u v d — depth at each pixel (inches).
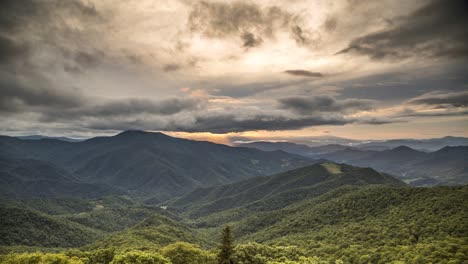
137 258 3403.1
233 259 3882.9
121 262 3410.4
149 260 3415.4
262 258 4276.6
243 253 4165.8
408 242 4650.6
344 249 5142.7
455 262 3464.6
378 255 4448.8
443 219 4958.2
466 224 4495.6
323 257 5039.4
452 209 5221.5
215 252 4613.7
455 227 4544.8
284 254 4687.5
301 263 4183.1
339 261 4456.2
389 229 5428.2
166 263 3489.2
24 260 3526.1
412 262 3806.6
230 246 3784.5
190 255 4269.2
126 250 5487.2
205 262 4212.6
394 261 3996.1
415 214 5674.2
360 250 4864.7
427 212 5526.6
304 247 5920.3
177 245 4468.5
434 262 3609.7
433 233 4682.6
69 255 4416.8
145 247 5753.0
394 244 4768.7
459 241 4008.4
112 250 4534.9
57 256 3558.1
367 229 5777.6
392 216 6127.0
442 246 3988.7
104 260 4340.6
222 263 3740.2
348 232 6043.3
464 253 3666.3
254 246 4756.4
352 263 4559.5
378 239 5191.9
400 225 5418.3
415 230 4987.7
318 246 5816.9
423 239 4594.0
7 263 3491.6
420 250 4062.5
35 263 3506.4
